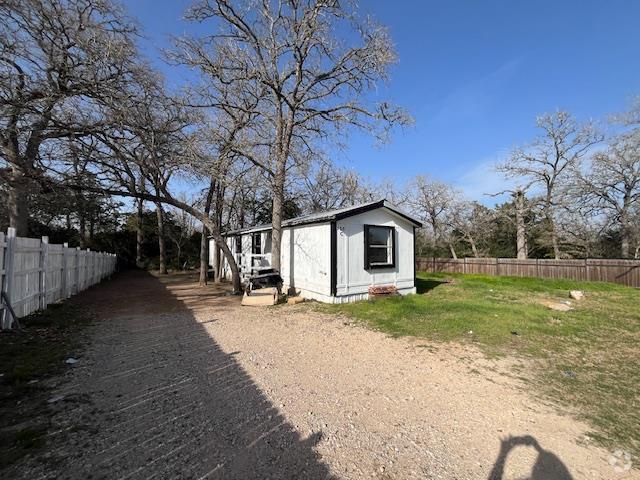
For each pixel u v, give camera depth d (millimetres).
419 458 2465
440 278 17109
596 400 3537
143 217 28219
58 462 2264
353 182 28219
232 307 8836
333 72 12195
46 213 19141
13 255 5785
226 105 11711
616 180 19484
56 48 6980
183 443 2549
